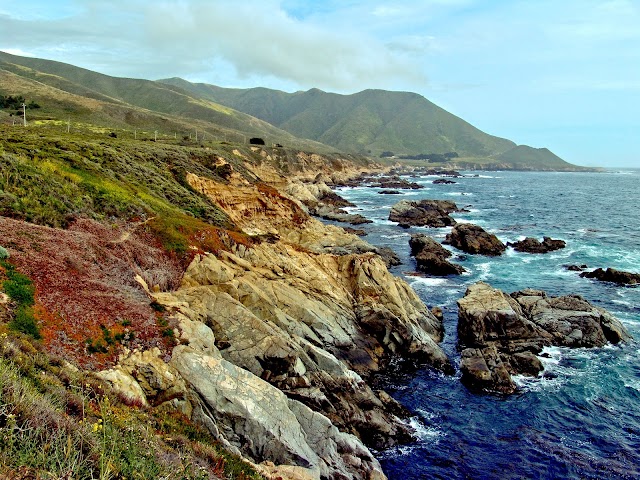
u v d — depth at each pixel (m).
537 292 45.34
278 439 18.64
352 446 22.42
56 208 29.42
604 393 31.30
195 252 33.50
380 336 36.88
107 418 12.04
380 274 41.66
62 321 18.58
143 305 23.00
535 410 29.47
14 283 18.70
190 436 16.33
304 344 28.28
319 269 42.28
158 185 48.59
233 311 26.64
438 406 30.20
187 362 19.88
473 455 25.31
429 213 100.75
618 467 24.23
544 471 24.00
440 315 44.31
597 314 39.84
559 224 96.94
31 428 8.88
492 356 34.09
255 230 58.19
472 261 66.12
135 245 30.41
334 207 110.88
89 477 8.73
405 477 23.50
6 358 12.54
